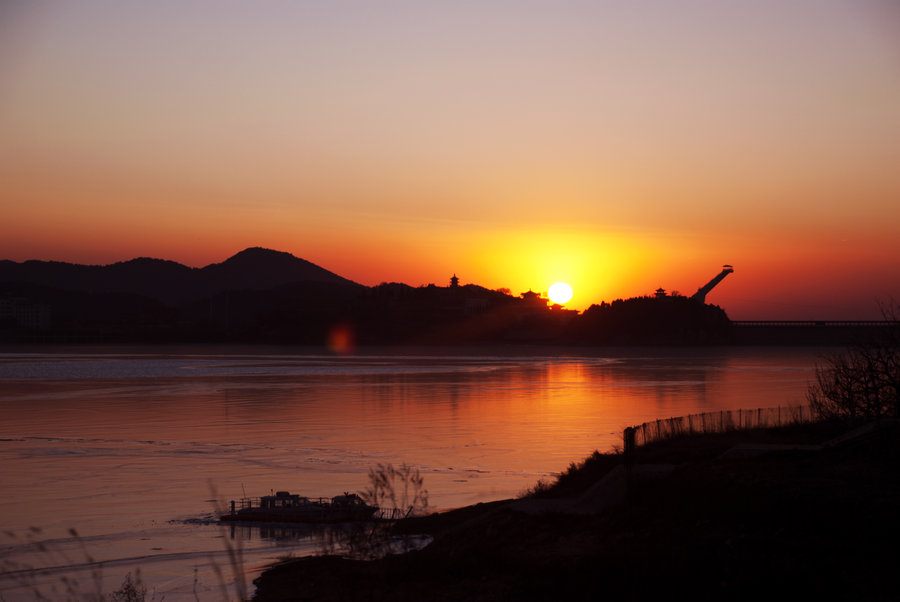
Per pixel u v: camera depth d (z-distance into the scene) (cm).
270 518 5681
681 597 2094
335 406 14875
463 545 3081
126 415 13162
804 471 3066
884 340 4581
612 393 18188
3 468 8181
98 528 5534
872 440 3484
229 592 3052
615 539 2677
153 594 3584
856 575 2078
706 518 2678
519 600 2281
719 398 16825
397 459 8731
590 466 4378
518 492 6588
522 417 13138
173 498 6631
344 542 3797
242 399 16162
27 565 4431
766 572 2111
